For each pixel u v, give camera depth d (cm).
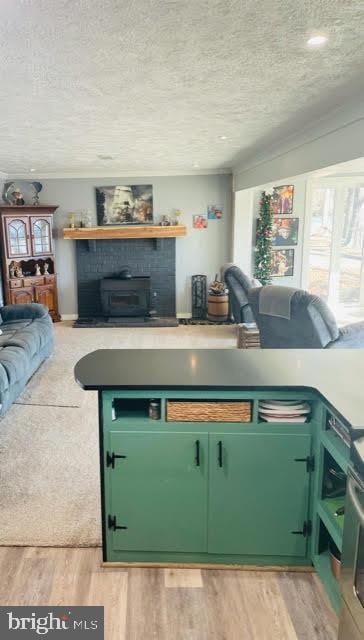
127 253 775
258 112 359
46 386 462
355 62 253
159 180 756
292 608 197
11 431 363
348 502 158
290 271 770
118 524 215
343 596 164
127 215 766
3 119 374
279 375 210
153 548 218
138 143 496
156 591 206
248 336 554
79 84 284
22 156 578
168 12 189
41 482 292
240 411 203
